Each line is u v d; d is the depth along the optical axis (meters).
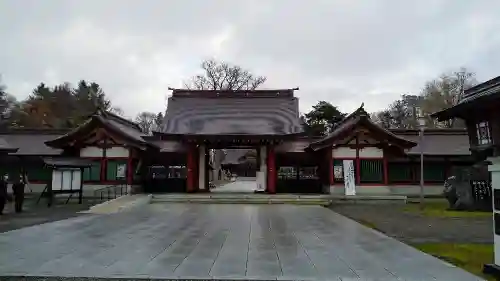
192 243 11.49
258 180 31.42
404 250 10.55
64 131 35.72
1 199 18.72
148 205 24.88
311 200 26.53
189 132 30.66
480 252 10.24
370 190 29.22
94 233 13.36
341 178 29.62
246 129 31.27
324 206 24.69
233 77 49.56
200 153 32.22
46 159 24.00
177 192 32.34
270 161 31.20
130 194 28.45
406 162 32.38
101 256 9.64
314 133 50.81
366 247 10.99
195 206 24.34
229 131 30.88
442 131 36.00
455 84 56.16
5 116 62.50
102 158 29.97
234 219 17.66
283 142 32.69
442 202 27.28
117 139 29.94
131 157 29.98
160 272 8.12
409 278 7.77
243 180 77.06
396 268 8.56
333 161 29.80
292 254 10.00
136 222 16.45
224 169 85.25
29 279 7.61
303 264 8.91
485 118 22.17
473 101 20.14
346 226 15.40
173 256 9.67
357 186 29.25
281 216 18.95
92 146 30.16
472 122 23.75
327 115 52.06
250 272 8.16
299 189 32.88
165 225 15.54
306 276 7.88
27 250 10.35
